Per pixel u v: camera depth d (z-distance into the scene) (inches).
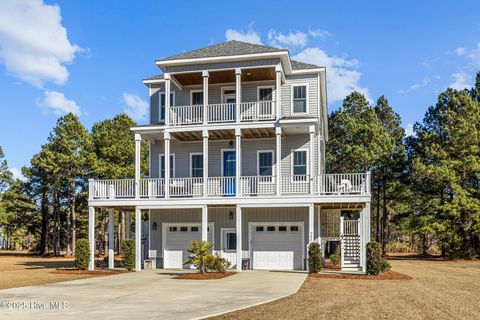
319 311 503.2
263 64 1012.5
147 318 460.8
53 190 1953.7
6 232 2637.8
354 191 961.5
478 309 536.1
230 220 1083.9
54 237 2004.2
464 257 1487.5
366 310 514.9
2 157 2186.3
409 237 2386.8
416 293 661.9
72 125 1849.2
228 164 1118.4
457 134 1470.2
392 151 1745.8
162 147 1152.2
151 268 1094.4
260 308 518.3
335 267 1090.7
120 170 1819.6
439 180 1465.3
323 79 1122.0
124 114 2026.3
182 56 1048.8
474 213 1434.5
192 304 546.9
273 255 1064.8
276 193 993.5
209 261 894.4
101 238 2053.4
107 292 659.4
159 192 1072.2
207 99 1042.1
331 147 1972.2
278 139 1000.2
